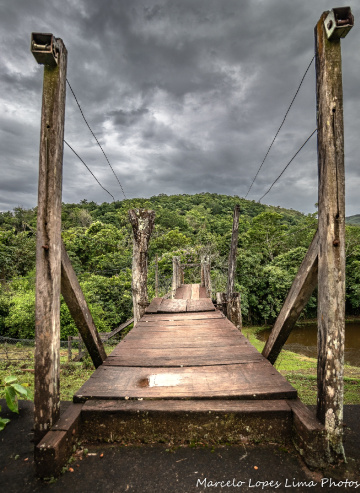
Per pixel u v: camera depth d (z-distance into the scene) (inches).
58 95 69.3
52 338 67.8
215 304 261.6
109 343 527.8
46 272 67.4
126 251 1003.3
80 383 251.3
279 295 877.2
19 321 540.7
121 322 696.4
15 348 525.7
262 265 983.0
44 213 67.9
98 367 104.1
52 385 67.9
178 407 75.3
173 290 354.9
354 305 928.9
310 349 671.1
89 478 62.3
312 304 884.6
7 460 68.5
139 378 93.5
